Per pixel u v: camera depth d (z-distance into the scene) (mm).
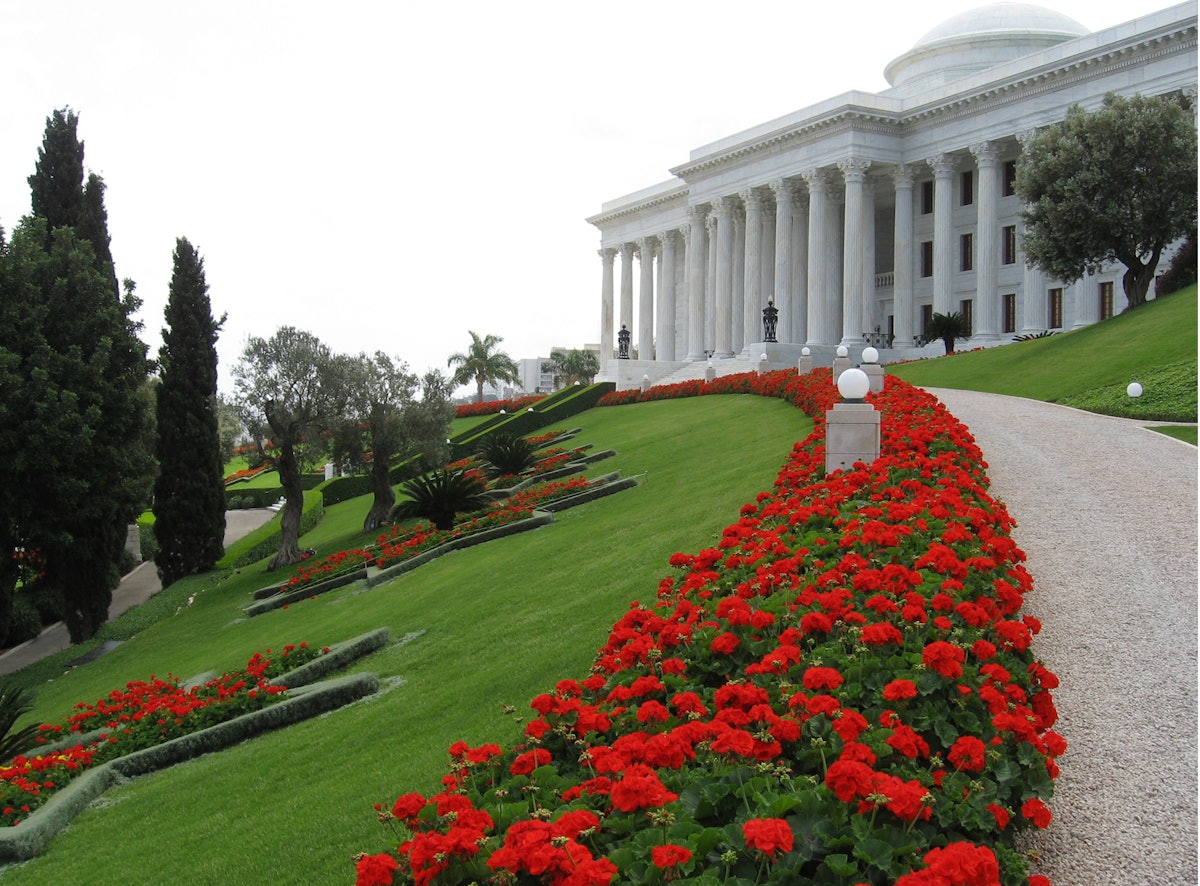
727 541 11258
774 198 67438
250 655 20344
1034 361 35812
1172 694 8148
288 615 24125
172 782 12727
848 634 7051
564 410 57188
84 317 29047
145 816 11586
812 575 8891
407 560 24531
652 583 14516
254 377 33656
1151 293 47031
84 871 10211
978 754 5375
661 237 83500
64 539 27406
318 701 14117
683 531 17656
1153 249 38406
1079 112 39562
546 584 17109
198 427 37469
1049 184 38781
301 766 11727
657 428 38719
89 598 29000
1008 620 7707
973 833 5141
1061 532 13203
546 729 6828
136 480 29797
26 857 11148
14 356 25938
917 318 60219
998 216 54594
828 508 11102
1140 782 6855
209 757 13648
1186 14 43781
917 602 7434
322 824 9531
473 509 28188
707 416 38250
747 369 57906
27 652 29562
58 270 29062
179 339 37125
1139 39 45312
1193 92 43781
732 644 7352
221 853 9570
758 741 5590
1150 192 36531
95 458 28031
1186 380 25562
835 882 4637
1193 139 36281
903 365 45000
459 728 11211
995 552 9031
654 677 7348
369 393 35344
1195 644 9109
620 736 6828
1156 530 12969
